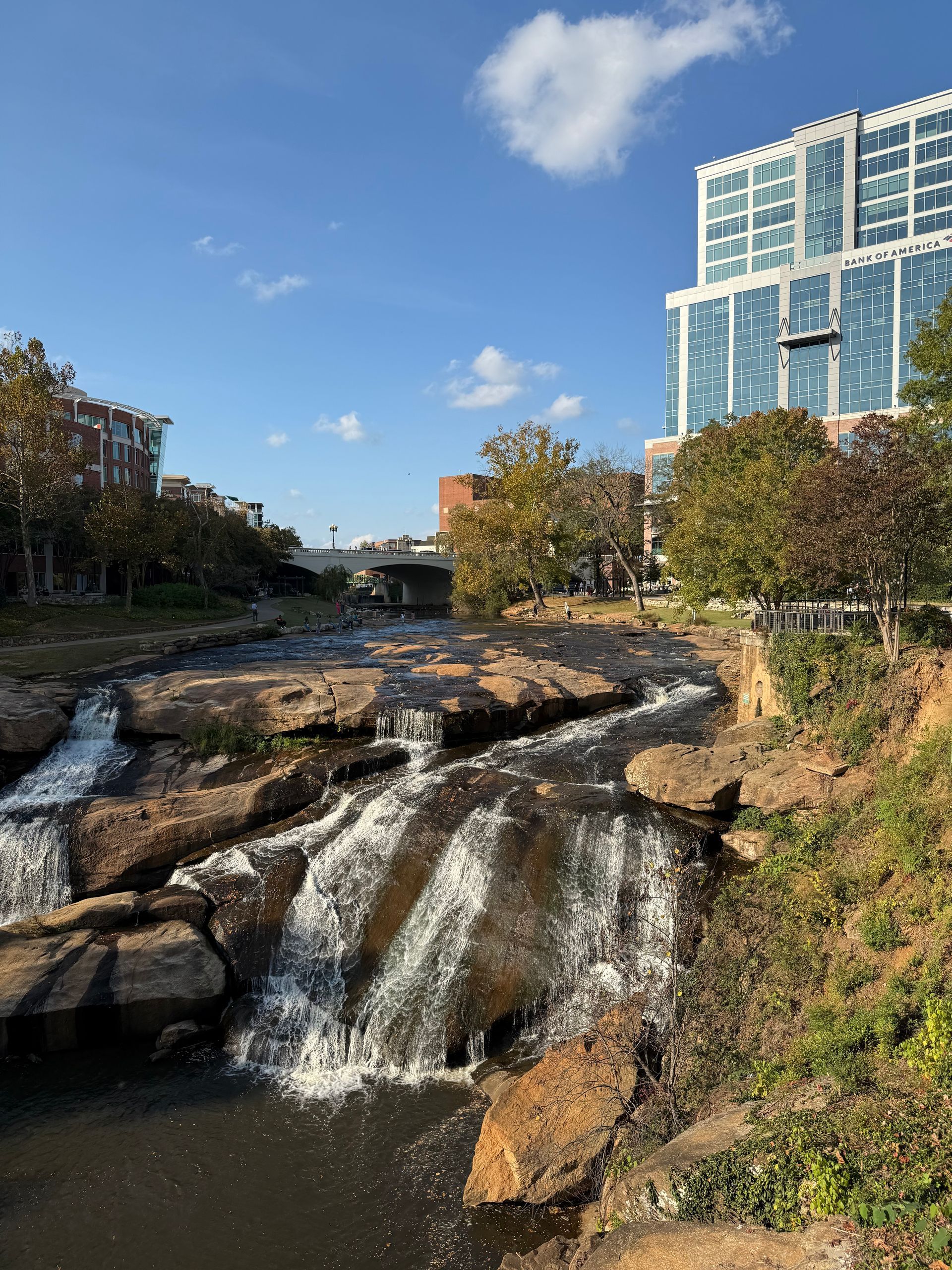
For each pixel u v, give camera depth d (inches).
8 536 2076.8
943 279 3149.6
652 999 530.0
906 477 681.6
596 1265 296.5
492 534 2706.7
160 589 2544.3
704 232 4013.3
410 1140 482.3
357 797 833.5
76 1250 406.6
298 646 1664.6
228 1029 606.2
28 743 937.5
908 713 665.0
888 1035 380.5
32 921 652.7
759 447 1925.4
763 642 885.8
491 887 674.8
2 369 1892.2
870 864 539.5
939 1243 235.9
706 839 687.1
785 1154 306.5
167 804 801.6
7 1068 572.4
